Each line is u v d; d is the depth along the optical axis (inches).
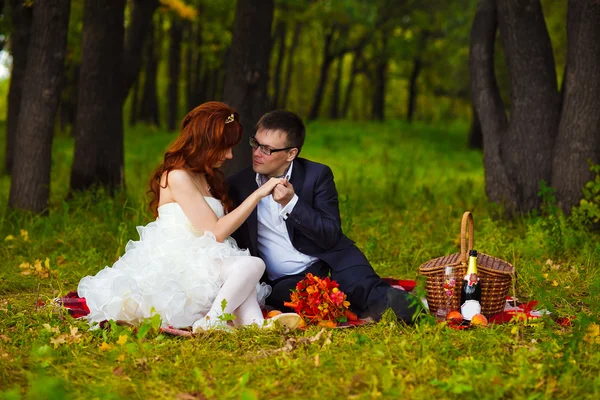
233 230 187.0
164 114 1631.4
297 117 193.0
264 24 386.0
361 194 419.5
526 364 146.4
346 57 1983.3
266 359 154.3
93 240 287.9
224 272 182.2
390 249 285.3
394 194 419.2
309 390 139.4
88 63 385.4
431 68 1401.3
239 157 382.3
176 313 176.2
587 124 310.3
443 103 1868.8
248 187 197.3
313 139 939.3
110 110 389.4
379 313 187.3
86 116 386.0
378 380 142.2
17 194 335.9
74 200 361.4
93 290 183.0
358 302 191.6
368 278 192.9
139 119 1267.2
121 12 389.7
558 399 135.6
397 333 175.6
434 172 628.7
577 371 145.7
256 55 384.8
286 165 194.9
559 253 271.7
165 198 191.0
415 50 1261.1
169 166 188.9
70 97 1143.0
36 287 229.1
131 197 350.6
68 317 184.9
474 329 177.0
